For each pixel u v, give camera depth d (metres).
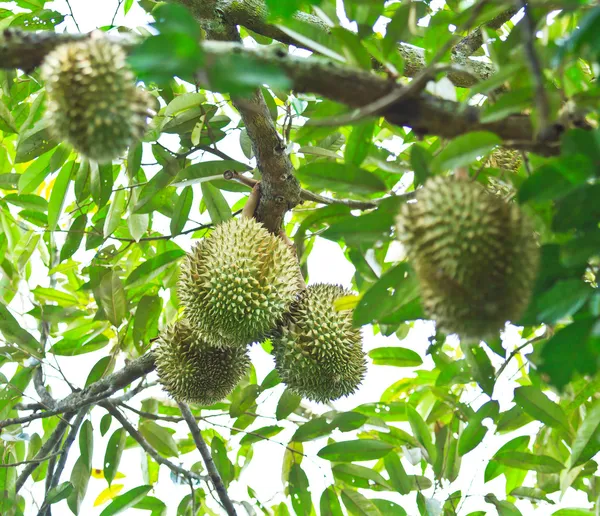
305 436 4.17
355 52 2.22
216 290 3.51
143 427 4.73
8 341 4.39
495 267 2.12
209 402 4.03
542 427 4.22
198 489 4.79
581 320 1.95
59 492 4.14
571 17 2.57
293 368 3.72
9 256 4.84
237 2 3.67
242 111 3.40
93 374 4.46
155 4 4.04
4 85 4.30
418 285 2.54
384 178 3.87
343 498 4.21
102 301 4.35
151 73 1.52
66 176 4.04
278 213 3.95
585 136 1.88
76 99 2.22
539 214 2.39
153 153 4.23
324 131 2.65
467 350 3.37
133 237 4.27
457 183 2.26
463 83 4.02
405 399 4.91
